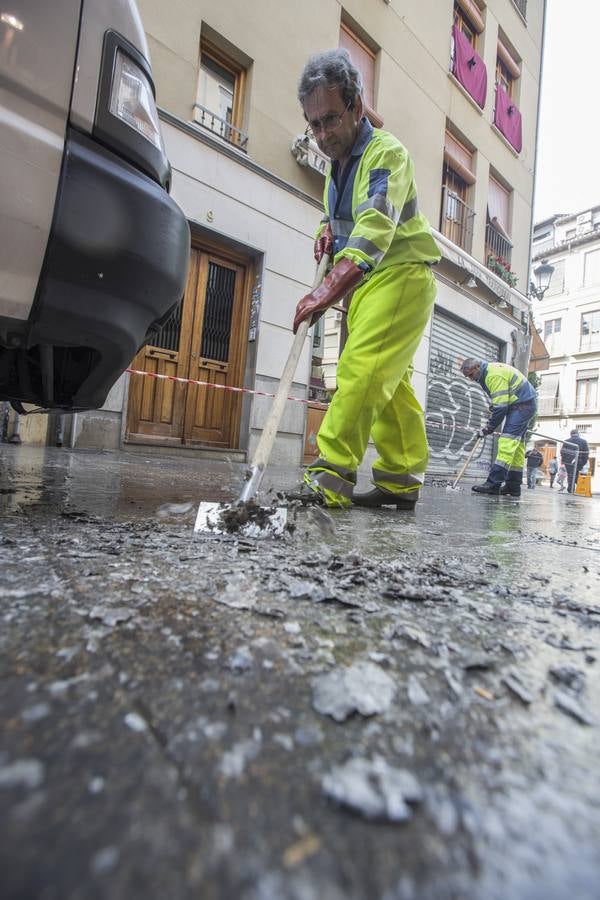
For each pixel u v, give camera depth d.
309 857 0.32
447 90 9.42
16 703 0.48
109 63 1.26
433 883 0.31
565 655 0.73
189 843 0.33
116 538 1.24
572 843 0.35
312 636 0.72
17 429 4.67
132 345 1.40
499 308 11.43
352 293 2.47
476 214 10.42
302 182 6.87
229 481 3.05
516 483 6.40
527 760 0.46
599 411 28.97
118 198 1.25
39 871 0.30
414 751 0.46
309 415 7.17
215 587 0.90
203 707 0.50
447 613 0.89
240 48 6.15
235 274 6.47
